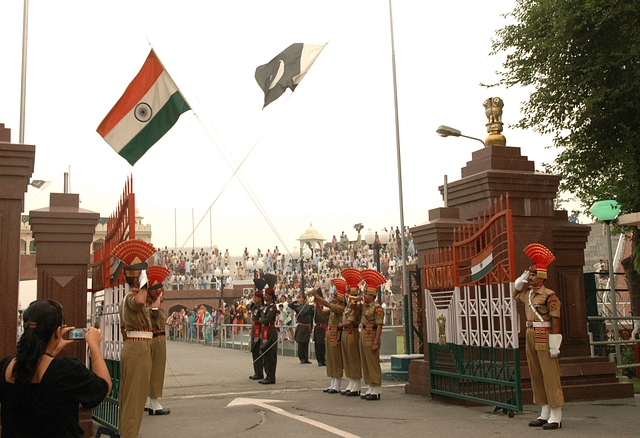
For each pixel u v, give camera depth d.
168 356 23.58
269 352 14.49
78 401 3.94
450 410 9.87
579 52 15.30
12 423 3.85
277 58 16.52
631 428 8.18
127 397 7.54
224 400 11.61
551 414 8.24
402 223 18.77
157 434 8.41
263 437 7.99
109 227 9.37
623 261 16.28
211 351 26.73
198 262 57.16
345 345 11.98
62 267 9.09
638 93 14.55
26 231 40.19
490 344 9.31
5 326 7.55
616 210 14.20
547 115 16.59
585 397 10.59
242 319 32.19
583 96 15.57
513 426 8.43
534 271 8.56
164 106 12.43
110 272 9.05
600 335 14.65
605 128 15.59
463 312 10.02
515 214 10.88
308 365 19.22
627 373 14.52
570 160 16.44
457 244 10.20
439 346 10.78
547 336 8.36
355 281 12.08
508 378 9.08
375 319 11.24
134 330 7.69
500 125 11.69
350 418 9.30
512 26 17.39
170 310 47.97
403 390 12.66
